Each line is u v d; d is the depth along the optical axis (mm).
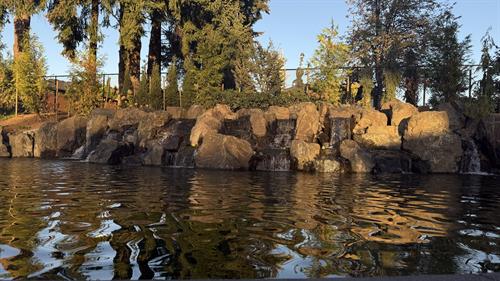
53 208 8711
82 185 12547
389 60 31453
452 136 20125
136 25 31031
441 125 20344
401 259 5535
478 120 21609
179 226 7211
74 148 25938
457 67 24594
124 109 25922
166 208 8891
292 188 12688
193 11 35500
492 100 22641
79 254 5531
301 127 21516
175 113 24734
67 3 31234
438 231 7207
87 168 18484
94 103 30500
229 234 6699
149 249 5797
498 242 6523
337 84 27547
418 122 20344
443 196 11523
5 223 7277
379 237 6703
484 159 20797
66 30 32312
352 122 21891
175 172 17375
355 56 36969
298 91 27188
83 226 7113
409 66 27266
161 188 12141
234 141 19969
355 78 29609
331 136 21375
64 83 37625
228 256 5520
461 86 24578
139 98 29656
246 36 34469
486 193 12234
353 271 5008
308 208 9195
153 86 29422
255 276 4773
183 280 4609
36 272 4816
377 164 19422
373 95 31828
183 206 9164
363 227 7395
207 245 6043
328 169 19078
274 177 16062
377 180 15578
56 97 32219
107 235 6535
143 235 6559
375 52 36531
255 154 20234
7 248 5785
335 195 11336
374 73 31078
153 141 22250
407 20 36031
